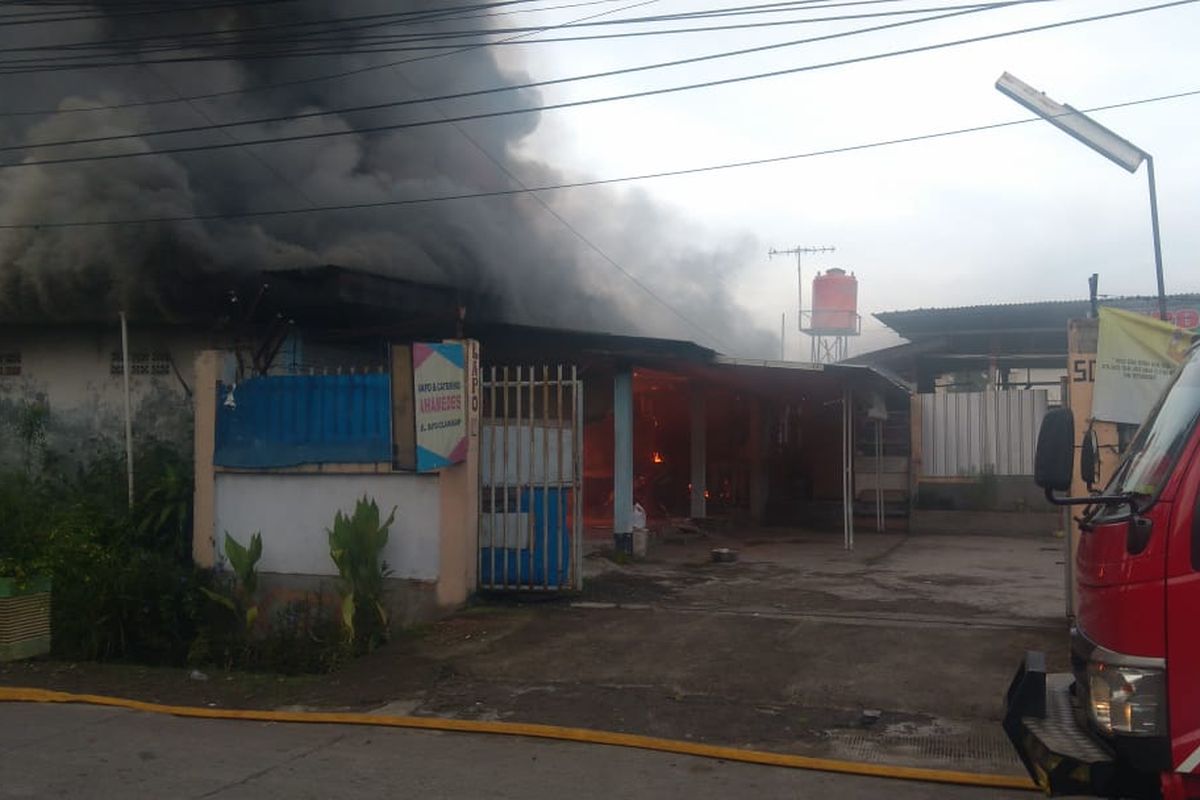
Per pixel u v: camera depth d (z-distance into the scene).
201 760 6.29
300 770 6.07
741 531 18.33
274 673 9.09
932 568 12.87
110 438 14.45
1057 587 11.12
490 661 8.40
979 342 22.41
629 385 13.88
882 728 6.68
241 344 14.05
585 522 17.75
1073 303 21.31
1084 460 4.72
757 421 19.47
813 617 9.27
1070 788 3.72
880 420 18.53
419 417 9.68
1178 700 3.56
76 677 8.71
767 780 5.82
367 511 9.73
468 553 10.06
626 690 7.59
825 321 30.28
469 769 6.05
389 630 9.73
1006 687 7.27
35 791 5.67
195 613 10.42
